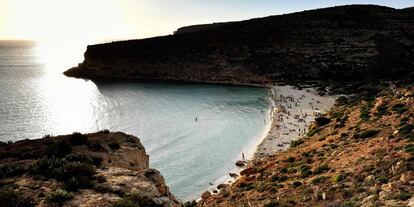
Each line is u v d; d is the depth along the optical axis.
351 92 127.88
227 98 139.25
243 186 52.31
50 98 146.00
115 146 32.59
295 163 54.38
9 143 36.12
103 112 120.38
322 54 189.50
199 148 81.81
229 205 43.22
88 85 183.12
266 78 181.62
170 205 20.41
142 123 105.25
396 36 197.75
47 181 21.33
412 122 53.75
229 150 79.75
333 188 35.28
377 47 188.12
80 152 28.77
